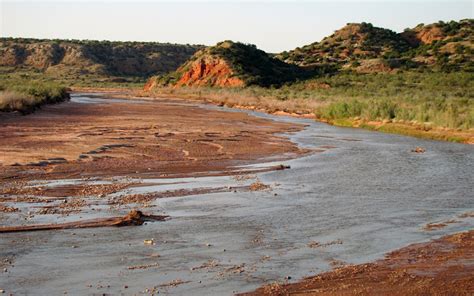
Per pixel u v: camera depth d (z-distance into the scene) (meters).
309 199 15.70
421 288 8.92
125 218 12.92
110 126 34.78
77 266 9.89
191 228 12.52
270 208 14.55
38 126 32.94
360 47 127.69
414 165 22.22
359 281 9.27
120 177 18.58
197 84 97.69
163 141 27.95
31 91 51.97
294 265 10.12
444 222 13.32
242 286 9.04
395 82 82.56
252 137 31.48
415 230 12.59
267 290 8.84
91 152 23.27
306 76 102.12
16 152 22.50
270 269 9.88
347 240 11.76
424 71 94.19
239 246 11.24
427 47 114.50
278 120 45.31
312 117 49.03
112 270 9.71
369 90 76.12
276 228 12.65
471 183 18.38
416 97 57.00
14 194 15.58
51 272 9.57
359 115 43.53
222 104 66.00
